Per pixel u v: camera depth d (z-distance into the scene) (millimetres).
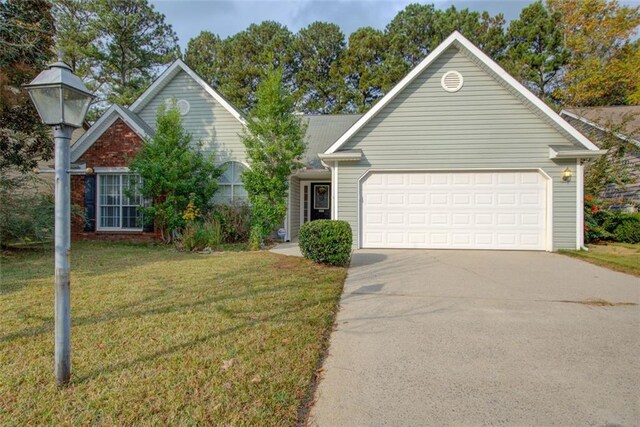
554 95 23109
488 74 9891
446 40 9789
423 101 10102
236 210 11578
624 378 2918
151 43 26109
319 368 3045
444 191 10094
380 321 4219
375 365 3113
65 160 2676
